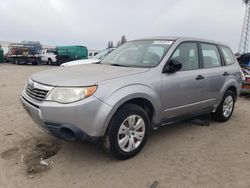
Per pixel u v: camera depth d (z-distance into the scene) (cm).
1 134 463
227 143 451
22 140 438
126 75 368
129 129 369
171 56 425
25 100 376
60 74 374
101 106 331
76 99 324
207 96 496
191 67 465
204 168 359
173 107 427
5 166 351
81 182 319
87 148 409
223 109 562
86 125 327
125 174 338
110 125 347
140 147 390
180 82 427
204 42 510
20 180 319
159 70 404
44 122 340
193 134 490
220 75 523
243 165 371
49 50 3312
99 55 1055
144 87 374
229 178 335
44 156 382
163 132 496
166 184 318
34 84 364
